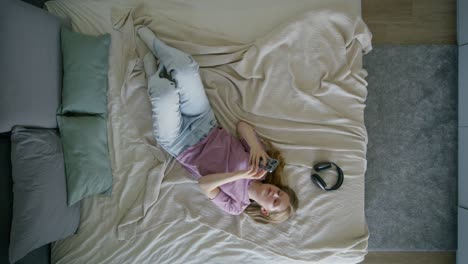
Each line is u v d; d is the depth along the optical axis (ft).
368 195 6.07
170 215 5.03
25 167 3.97
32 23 4.07
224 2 5.05
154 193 4.94
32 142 4.04
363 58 6.04
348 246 4.87
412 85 6.04
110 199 4.96
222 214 5.07
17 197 3.92
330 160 5.03
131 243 4.93
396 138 6.06
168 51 4.60
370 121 6.06
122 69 4.97
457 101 6.01
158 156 5.04
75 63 4.49
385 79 6.04
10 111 3.76
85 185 4.50
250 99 5.10
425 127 6.04
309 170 5.07
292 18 4.88
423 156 6.04
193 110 4.79
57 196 4.27
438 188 6.03
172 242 4.97
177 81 4.48
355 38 5.02
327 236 4.97
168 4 5.08
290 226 5.01
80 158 4.46
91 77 4.59
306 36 4.94
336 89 4.95
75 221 4.69
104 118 4.82
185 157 4.91
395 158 6.06
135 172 5.00
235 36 5.08
